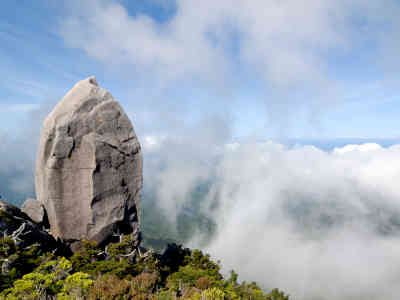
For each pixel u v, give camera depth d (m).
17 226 22.17
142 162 30.38
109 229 27.92
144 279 19.69
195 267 34.12
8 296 14.25
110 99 28.78
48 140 26.66
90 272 21.94
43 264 19.66
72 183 26.61
